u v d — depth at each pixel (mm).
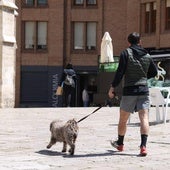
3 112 22109
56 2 55781
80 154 10359
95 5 55812
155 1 50531
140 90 10156
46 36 56094
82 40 56062
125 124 10531
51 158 9859
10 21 27703
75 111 22609
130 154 10422
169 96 18641
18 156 10094
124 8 54906
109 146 11500
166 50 47188
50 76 55656
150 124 16562
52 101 55156
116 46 55156
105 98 33938
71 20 56031
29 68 55781
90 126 15672
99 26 55594
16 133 13914
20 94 55531
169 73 41219
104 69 35688
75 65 55938
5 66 27250
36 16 55938
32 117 19297
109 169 8805
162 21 49594
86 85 54406
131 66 10109
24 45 56062
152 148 11273
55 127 10383
